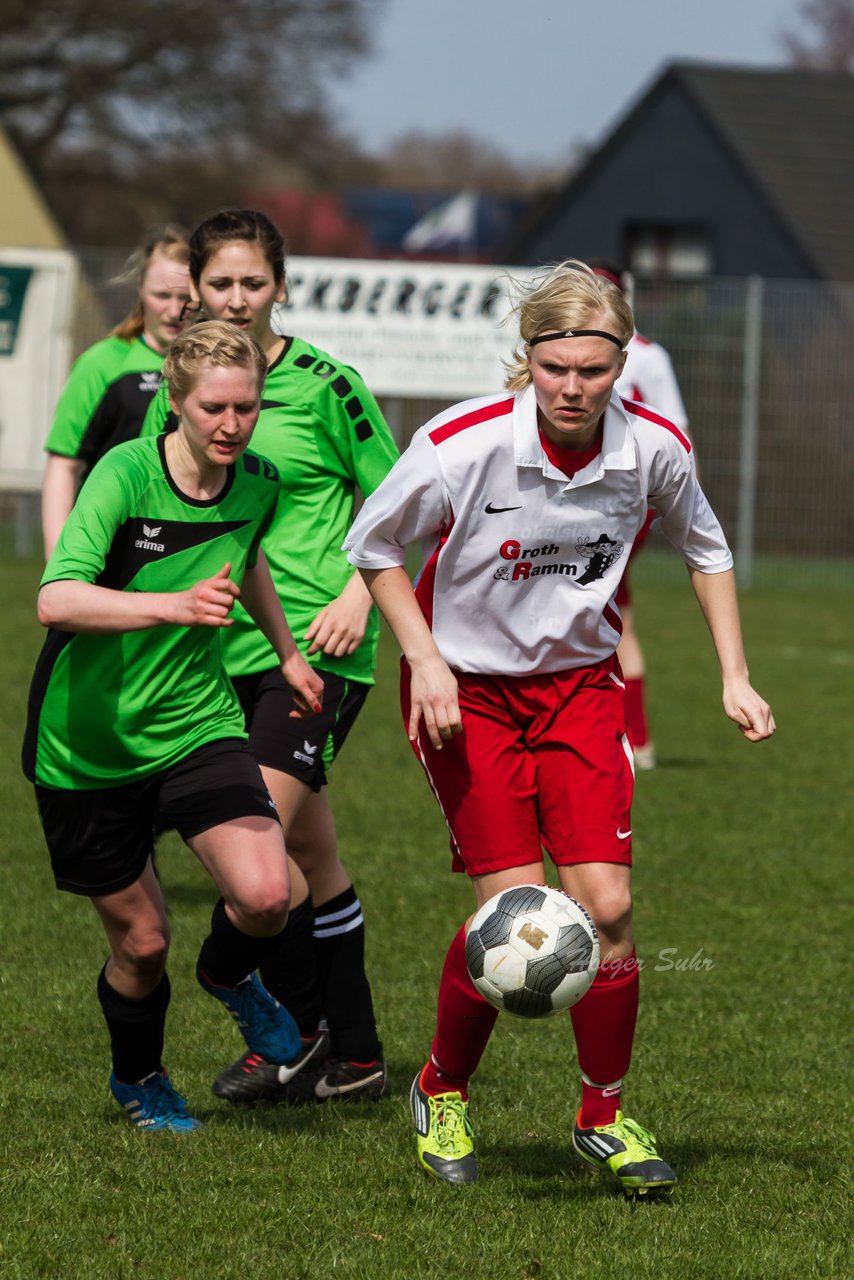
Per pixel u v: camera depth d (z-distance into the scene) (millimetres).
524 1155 14500
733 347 69750
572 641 13617
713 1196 13523
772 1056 17516
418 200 178375
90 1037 17328
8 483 65688
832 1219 13039
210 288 15883
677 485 13758
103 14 127625
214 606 12516
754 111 126375
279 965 15766
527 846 13680
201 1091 16031
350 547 13625
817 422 70812
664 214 129125
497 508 13117
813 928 22828
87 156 139875
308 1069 16078
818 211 122000
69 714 13586
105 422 19250
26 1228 12312
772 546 71750
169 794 13820
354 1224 12711
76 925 21609
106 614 12625
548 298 12648
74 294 65125
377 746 35188
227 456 13250
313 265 65812
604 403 12773
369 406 16312
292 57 134750
